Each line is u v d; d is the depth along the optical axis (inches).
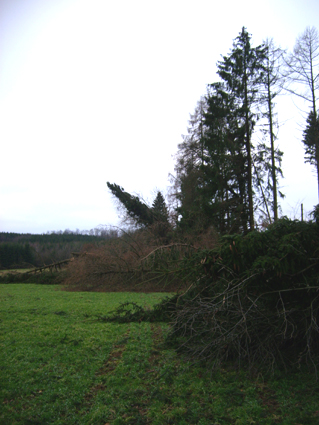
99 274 761.6
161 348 271.6
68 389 195.8
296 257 224.2
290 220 256.8
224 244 245.6
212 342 217.8
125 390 193.5
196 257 264.1
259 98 1040.2
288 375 203.8
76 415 168.1
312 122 760.3
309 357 207.5
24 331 332.2
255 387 189.6
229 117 1067.3
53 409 173.3
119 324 366.9
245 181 1053.2
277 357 215.8
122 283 749.3
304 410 162.2
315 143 776.9
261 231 245.0
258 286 229.3
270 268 219.5
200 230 864.9
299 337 221.6
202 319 245.8
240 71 1054.4
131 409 171.6
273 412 164.4
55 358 249.1
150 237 919.0
